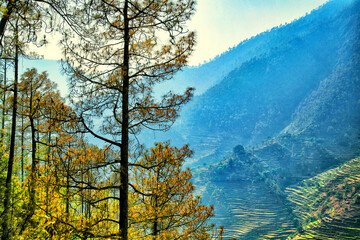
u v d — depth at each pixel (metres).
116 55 7.39
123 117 7.24
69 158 7.27
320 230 105.44
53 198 7.20
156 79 7.63
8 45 4.68
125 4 7.09
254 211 138.12
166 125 7.93
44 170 7.57
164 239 9.50
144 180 9.65
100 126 7.46
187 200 10.06
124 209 7.02
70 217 7.60
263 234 115.62
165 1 6.96
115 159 7.50
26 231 7.04
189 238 9.87
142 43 7.32
